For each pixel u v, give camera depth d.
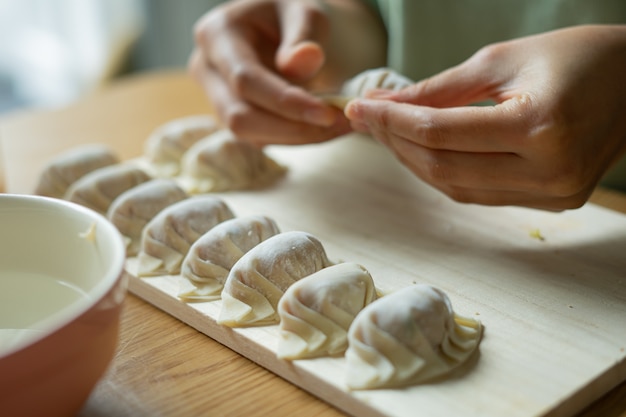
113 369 0.59
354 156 0.89
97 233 0.55
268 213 0.78
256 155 0.84
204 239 0.65
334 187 0.82
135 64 1.76
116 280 0.50
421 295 0.56
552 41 0.69
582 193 0.67
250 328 0.60
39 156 0.94
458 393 0.54
